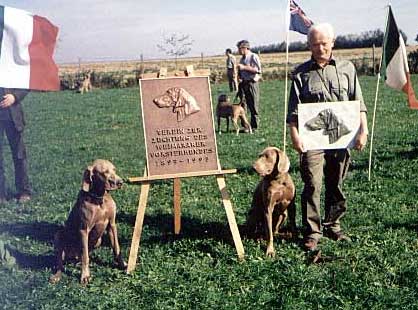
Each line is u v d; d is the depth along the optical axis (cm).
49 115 2445
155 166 631
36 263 654
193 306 525
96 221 595
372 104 2320
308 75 647
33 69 657
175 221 734
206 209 859
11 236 760
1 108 935
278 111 2289
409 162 1118
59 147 1555
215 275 593
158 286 571
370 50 5609
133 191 998
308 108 635
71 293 560
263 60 5859
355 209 816
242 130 1762
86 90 3916
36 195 996
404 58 910
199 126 647
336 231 699
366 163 1130
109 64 6009
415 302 519
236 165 1180
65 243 615
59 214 864
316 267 608
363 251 648
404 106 2197
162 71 649
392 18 909
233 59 3216
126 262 644
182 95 645
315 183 650
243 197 922
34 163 1307
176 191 725
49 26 675
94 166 587
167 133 638
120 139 1702
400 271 586
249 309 516
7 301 548
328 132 638
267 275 589
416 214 789
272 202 654
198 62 5972
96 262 648
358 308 514
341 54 5300
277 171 645
